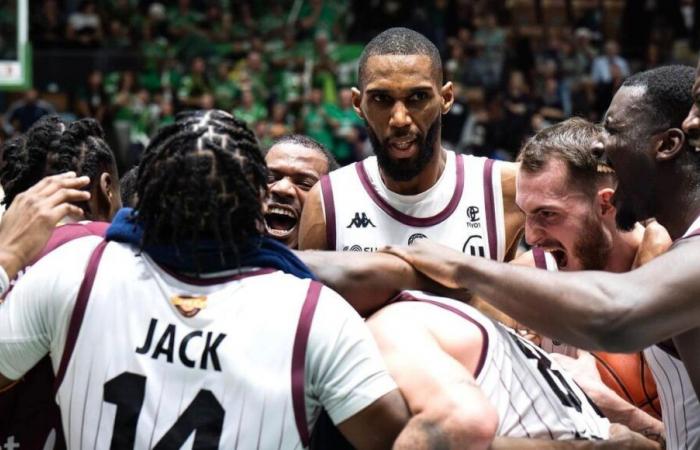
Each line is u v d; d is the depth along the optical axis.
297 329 1.80
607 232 2.43
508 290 1.92
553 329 1.88
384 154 2.83
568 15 14.95
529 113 11.59
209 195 1.81
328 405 1.82
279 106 11.58
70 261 1.88
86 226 2.15
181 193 1.82
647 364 2.46
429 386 1.79
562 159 2.38
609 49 13.11
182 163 1.82
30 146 2.45
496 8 14.95
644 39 14.17
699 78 1.93
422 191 2.94
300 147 3.34
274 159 3.30
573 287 1.85
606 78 12.98
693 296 1.80
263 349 1.80
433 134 2.83
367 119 2.84
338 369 1.80
